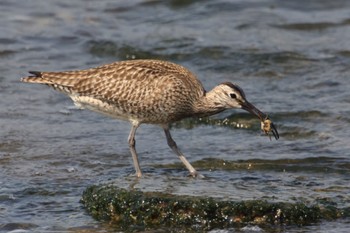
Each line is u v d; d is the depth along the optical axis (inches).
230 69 862.5
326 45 917.2
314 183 595.2
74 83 615.8
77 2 1059.9
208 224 529.7
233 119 739.4
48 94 801.6
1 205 563.8
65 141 690.8
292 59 877.2
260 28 970.7
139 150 673.0
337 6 1044.5
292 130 714.8
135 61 626.2
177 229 526.0
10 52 901.8
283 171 627.2
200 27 976.9
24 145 677.9
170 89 607.5
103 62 887.7
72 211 554.6
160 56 895.1
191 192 552.7
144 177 590.9
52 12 1026.7
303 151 669.3
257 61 874.8
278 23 984.9
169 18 1008.9
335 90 800.3
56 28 976.3
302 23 981.8
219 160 648.4
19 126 722.2
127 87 607.5
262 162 644.7
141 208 538.3
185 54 895.1
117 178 594.2
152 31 966.4
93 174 620.1
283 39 937.5
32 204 565.9
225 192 557.9
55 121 739.4
